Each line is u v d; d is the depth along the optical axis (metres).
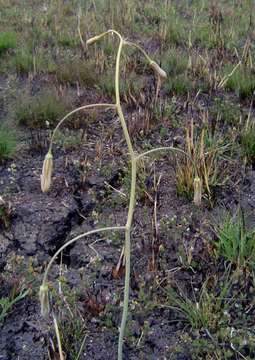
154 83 5.09
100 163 3.88
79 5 7.67
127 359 2.51
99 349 2.54
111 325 2.62
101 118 4.57
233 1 8.16
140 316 2.69
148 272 2.94
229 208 3.46
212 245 3.06
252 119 4.46
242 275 2.85
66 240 3.26
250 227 3.28
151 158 3.92
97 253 3.08
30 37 6.46
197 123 4.43
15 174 3.82
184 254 3.01
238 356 2.49
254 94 4.67
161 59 5.59
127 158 3.95
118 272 2.92
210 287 2.84
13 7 7.80
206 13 7.71
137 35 6.68
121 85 4.98
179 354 2.51
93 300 2.70
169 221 3.27
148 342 2.58
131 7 7.51
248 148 3.91
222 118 4.50
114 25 6.84
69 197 3.59
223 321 2.62
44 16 7.28
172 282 2.87
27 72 5.45
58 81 5.25
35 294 2.79
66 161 3.87
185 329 2.63
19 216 3.38
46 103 4.52
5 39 6.12
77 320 2.60
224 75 5.18
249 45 5.80
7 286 2.84
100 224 3.33
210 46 6.25
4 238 3.21
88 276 2.93
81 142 4.16
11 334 2.60
